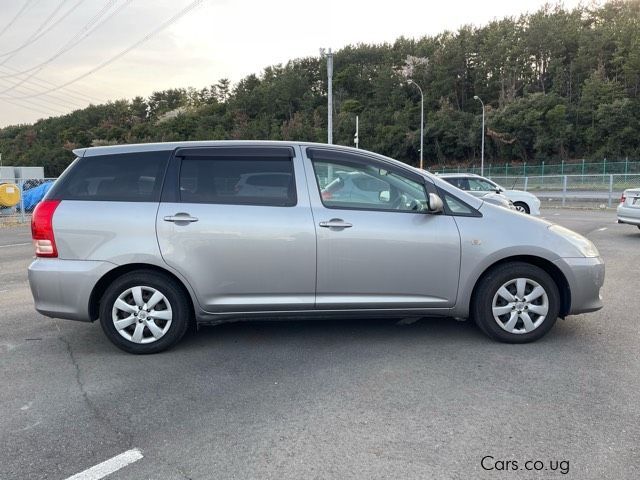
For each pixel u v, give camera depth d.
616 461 2.79
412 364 4.21
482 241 4.49
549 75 73.81
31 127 123.75
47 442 3.11
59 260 4.43
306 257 4.43
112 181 4.56
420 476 2.69
